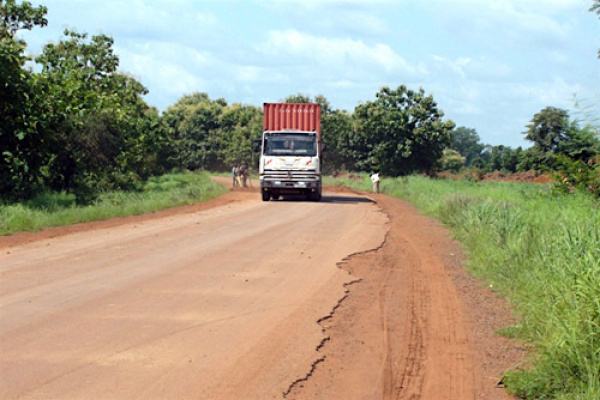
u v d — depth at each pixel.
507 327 8.40
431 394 6.06
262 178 30.94
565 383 6.04
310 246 15.34
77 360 6.51
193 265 12.20
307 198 33.28
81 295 9.38
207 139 111.12
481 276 12.16
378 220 22.56
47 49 37.50
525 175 61.47
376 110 75.19
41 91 24.67
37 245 14.42
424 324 8.58
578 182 19.05
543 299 8.40
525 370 6.51
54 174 29.47
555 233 11.85
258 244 15.38
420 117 75.25
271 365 6.61
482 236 15.46
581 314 6.93
